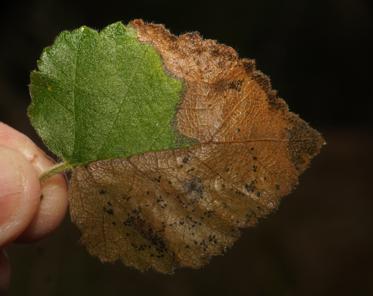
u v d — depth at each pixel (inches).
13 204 9.8
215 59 8.9
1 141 10.2
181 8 39.2
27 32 33.0
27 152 10.2
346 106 40.8
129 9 37.9
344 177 31.5
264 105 8.9
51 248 19.6
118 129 9.1
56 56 9.0
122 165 9.1
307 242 24.5
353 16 39.9
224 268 21.8
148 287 19.9
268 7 40.3
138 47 9.0
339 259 23.9
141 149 9.1
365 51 40.0
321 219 26.6
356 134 38.6
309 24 40.2
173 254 9.2
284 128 8.9
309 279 22.6
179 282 20.4
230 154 9.0
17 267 18.7
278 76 40.8
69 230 20.5
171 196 9.1
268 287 21.7
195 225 9.1
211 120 9.0
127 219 9.2
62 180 10.2
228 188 9.0
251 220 9.0
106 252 9.3
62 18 35.4
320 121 40.8
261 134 8.9
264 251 23.3
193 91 9.0
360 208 27.7
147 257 9.2
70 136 9.1
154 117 9.0
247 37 40.3
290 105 41.0
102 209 9.2
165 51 9.0
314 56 40.5
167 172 9.1
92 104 9.1
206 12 39.6
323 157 34.4
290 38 40.5
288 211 27.1
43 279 18.8
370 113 40.4
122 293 19.4
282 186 8.9
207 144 9.0
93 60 9.0
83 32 9.0
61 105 9.1
